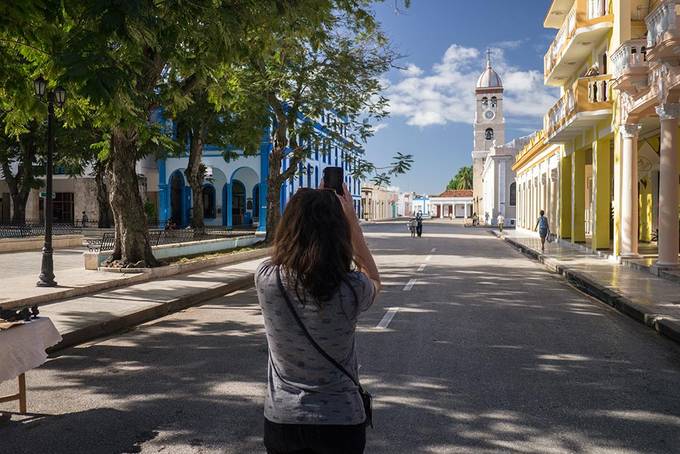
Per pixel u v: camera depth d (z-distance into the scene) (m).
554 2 24.77
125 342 7.78
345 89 20.34
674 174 14.02
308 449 2.02
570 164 27.28
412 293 12.12
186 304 10.99
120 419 4.81
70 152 31.05
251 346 7.47
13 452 4.15
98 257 14.21
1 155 32.25
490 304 10.73
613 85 16.73
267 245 23.34
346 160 22.31
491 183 59.25
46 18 6.57
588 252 21.69
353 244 2.20
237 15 7.97
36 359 5.02
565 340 7.76
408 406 5.07
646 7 17.23
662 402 5.22
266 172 35.78
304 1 8.52
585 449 4.17
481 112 73.25
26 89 8.48
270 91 21.20
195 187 29.58
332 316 1.98
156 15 6.85
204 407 5.09
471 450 4.14
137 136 13.70
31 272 14.90
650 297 10.66
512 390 5.54
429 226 61.12
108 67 5.99
